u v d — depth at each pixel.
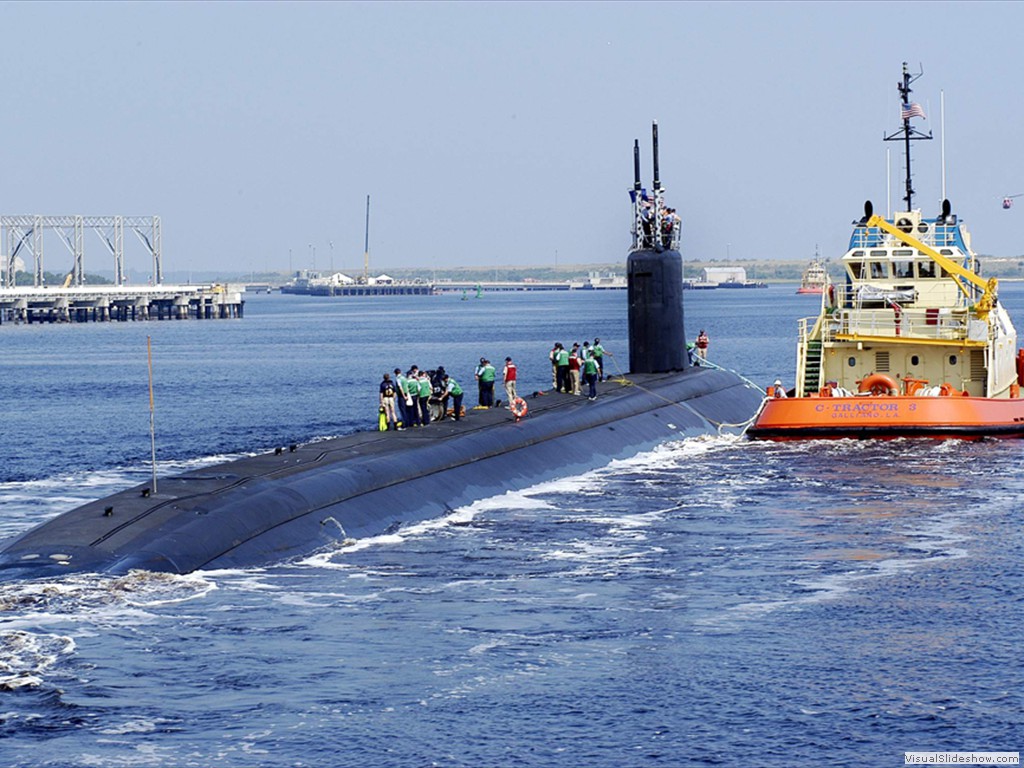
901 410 150.50
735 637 81.50
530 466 130.00
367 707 70.94
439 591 90.31
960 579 93.69
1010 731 67.88
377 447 122.00
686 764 64.75
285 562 94.81
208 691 72.56
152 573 87.69
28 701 70.88
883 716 69.81
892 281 160.38
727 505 119.12
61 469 159.12
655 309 178.88
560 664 77.06
